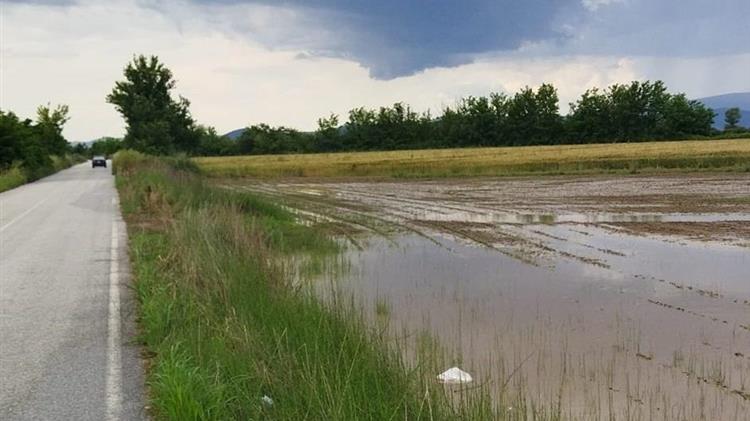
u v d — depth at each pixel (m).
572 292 9.59
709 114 108.56
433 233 16.23
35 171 47.56
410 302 9.02
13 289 9.71
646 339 7.27
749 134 104.25
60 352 6.63
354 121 120.31
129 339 7.06
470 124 116.12
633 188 30.00
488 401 4.84
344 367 4.95
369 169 52.31
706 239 14.53
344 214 20.91
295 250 13.40
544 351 6.87
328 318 6.37
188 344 6.10
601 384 5.93
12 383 5.77
